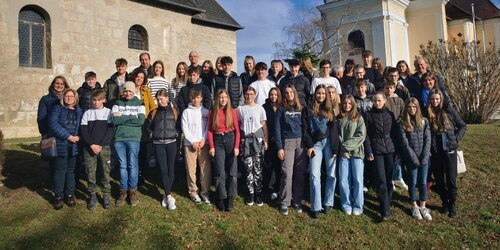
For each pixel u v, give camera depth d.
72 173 5.41
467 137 9.40
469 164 7.54
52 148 5.14
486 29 25.44
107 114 5.49
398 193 6.46
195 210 5.63
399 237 5.33
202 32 16.59
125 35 12.83
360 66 6.57
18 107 10.45
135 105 5.58
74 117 5.38
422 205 5.82
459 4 25.86
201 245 4.88
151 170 7.02
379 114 5.71
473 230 5.52
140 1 13.20
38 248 4.58
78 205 5.46
